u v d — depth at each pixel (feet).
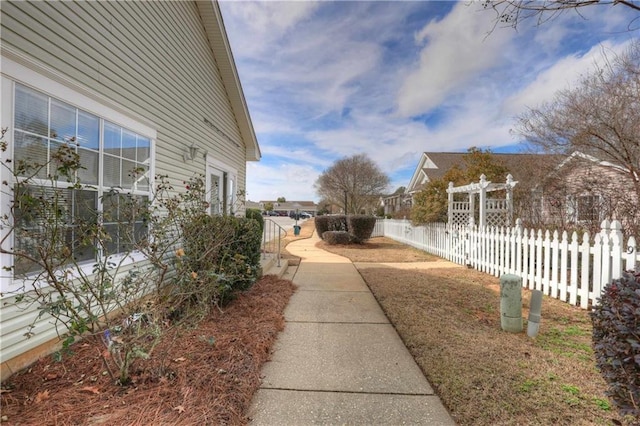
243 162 32.83
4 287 8.31
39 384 7.99
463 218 34.35
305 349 10.80
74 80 10.66
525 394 7.89
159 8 16.38
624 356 5.42
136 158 14.37
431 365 9.39
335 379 8.86
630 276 6.07
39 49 9.35
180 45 18.74
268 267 23.49
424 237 38.42
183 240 13.21
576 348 10.57
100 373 8.45
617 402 5.64
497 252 22.48
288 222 119.34
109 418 6.58
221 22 22.44
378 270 24.79
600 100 24.09
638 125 22.27
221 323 12.25
